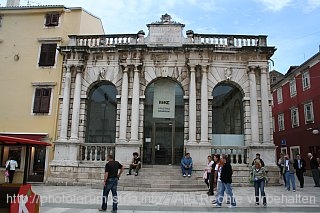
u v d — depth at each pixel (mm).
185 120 20234
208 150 19156
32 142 9375
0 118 21500
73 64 21234
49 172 20188
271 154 19156
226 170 11578
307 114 29938
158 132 20922
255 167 12125
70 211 10391
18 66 22328
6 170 19047
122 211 10523
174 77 20797
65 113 20594
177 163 20422
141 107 20562
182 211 10555
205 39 21281
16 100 21734
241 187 18062
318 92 27750
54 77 21766
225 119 20734
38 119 21219
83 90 21188
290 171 16484
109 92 21672
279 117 36688
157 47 20750
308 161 29109
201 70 20375
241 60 20859
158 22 21719
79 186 18812
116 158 19469
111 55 21359
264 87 20109
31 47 22609
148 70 21000
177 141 20719
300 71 31219
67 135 20484
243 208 11133
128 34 21547
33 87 21812
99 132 21203
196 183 17156
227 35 21062
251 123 19766
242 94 20859
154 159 20531
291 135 33250
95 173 19250
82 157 20266
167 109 21062
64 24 22844
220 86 21234
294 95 32781
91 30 24922
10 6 24484
